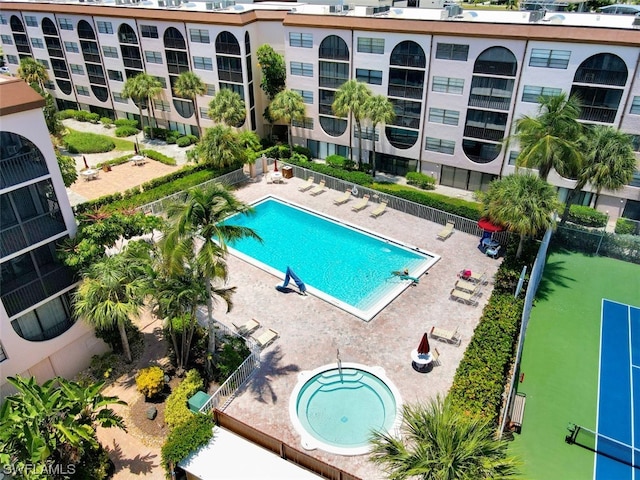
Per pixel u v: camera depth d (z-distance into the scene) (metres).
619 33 33.84
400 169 48.41
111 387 23.83
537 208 29.02
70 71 64.62
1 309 20.77
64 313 23.84
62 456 18.61
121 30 56.16
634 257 35.19
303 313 28.66
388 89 44.47
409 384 23.53
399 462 15.24
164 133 58.00
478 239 36.69
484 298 29.98
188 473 18.95
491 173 42.94
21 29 65.69
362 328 27.45
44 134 20.84
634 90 34.81
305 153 52.25
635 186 37.66
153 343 26.56
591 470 20.25
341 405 22.75
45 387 18.56
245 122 52.97
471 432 15.59
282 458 19.36
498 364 23.05
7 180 20.12
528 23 37.16
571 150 30.98
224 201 22.17
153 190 41.09
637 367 25.86
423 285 31.31
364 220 39.47
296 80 49.47
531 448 21.12
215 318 28.08
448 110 42.41
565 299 31.22
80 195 43.28
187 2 56.75
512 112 39.66
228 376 23.61
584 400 23.75
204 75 53.19
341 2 55.03
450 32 39.28
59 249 22.80
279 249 36.03
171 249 21.12
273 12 49.88
